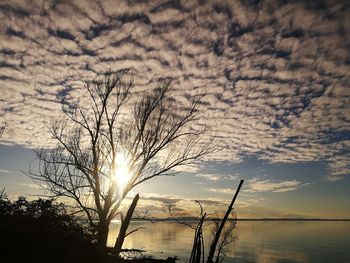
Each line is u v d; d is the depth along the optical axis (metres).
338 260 41.34
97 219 15.63
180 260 32.78
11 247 10.40
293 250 51.25
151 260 27.11
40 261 10.62
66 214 12.30
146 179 17.88
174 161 18.91
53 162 17.00
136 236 67.50
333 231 116.38
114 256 13.29
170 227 110.75
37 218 11.16
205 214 8.26
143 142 18.48
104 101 18.59
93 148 17.58
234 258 38.31
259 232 102.88
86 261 11.64
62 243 11.25
